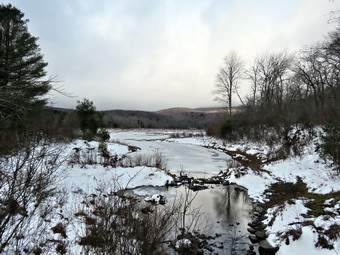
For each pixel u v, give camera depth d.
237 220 6.18
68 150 9.85
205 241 5.01
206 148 21.69
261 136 17.28
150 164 11.35
